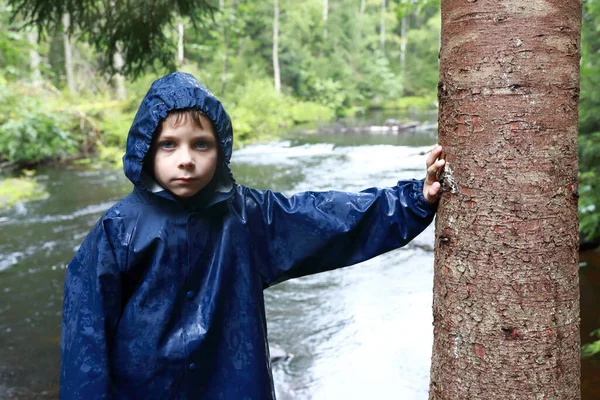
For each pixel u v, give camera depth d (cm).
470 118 131
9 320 452
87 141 1448
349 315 434
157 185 149
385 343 381
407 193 156
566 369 134
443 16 140
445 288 142
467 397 138
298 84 2870
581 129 547
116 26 408
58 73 2047
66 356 143
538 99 125
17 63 1294
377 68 3344
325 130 1945
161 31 427
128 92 1847
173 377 147
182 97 140
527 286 129
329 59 3183
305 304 462
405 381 332
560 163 128
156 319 145
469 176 133
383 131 1873
